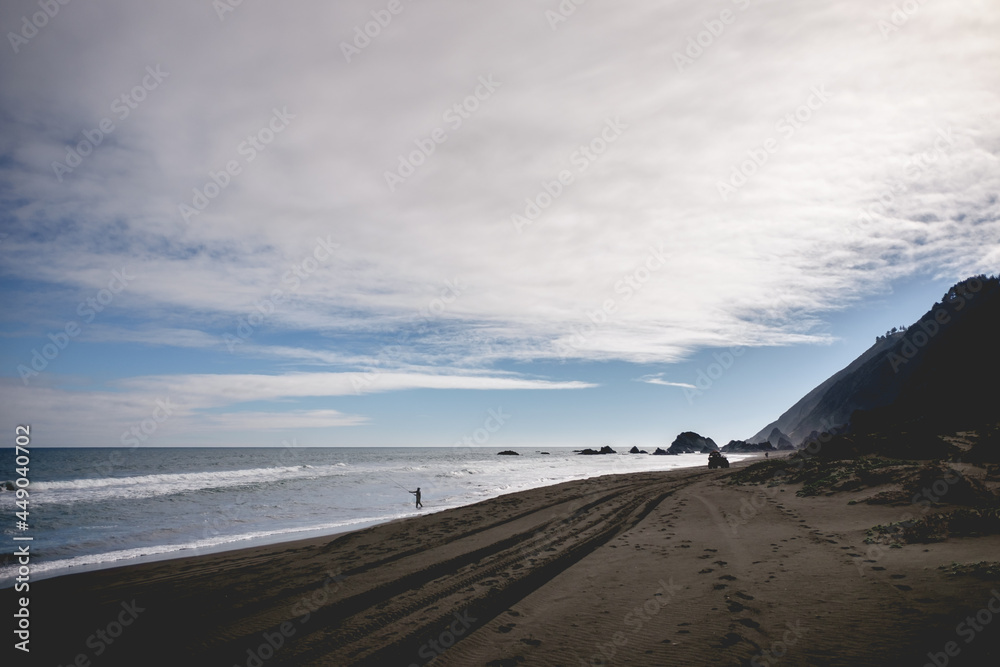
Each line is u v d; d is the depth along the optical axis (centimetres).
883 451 2698
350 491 3612
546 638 708
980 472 1819
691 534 1413
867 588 771
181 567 1361
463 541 1531
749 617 708
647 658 614
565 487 3447
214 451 16625
